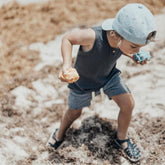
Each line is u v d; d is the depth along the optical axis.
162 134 2.41
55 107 2.71
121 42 1.66
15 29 3.99
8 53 3.50
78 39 1.73
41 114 2.64
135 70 3.20
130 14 1.57
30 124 2.53
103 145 2.31
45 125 2.53
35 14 4.34
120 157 2.23
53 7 4.46
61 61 3.36
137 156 2.21
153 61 3.34
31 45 3.70
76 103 2.11
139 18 1.55
